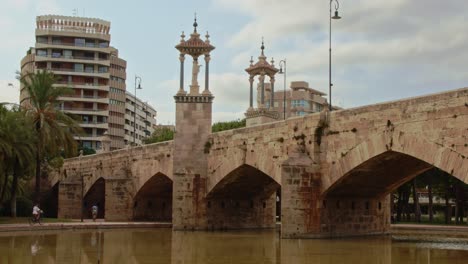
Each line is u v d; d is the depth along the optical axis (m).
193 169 61.00
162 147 69.88
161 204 79.25
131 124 191.00
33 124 70.00
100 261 32.56
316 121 46.53
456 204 84.56
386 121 40.59
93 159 88.75
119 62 171.75
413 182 88.38
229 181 59.19
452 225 77.50
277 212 98.00
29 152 66.94
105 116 159.25
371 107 42.00
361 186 47.56
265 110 70.88
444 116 36.59
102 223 65.94
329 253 36.47
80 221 75.00
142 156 74.81
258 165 53.22
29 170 72.25
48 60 153.75
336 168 44.81
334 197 48.34
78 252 37.25
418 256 35.28
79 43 156.38
